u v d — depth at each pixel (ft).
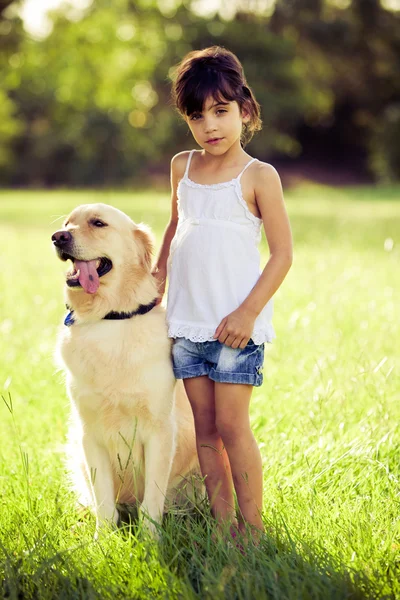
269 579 8.25
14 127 119.03
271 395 14.89
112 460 11.07
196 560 8.82
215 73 9.82
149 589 8.31
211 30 142.41
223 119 9.86
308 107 148.15
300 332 19.36
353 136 160.86
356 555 8.80
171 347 10.55
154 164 151.33
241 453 10.11
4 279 30.12
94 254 10.47
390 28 148.87
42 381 16.22
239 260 9.86
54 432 13.60
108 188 132.05
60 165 135.03
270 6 153.99
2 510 10.48
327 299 23.50
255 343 9.86
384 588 8.12
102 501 10.64
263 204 9.89
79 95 88.28
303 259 33.63
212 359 10.00
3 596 8.31
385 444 12.45
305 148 162.20
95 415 10.59
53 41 83.05
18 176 134.92
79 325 10.69
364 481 11.12
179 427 11.53
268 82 142.92
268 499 10.74
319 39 148.87
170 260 10.50
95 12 84.28
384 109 155.63
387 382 14.58
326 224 55.47
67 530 10.18
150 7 99.66
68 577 8.41
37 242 44.62
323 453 11.87
